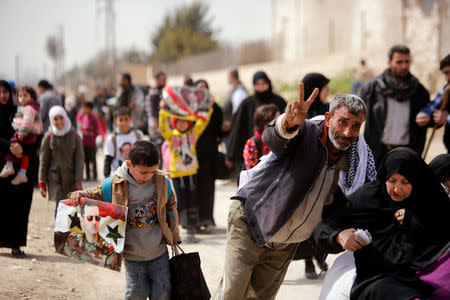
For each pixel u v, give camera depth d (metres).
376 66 22.84
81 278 5.51
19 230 6.03
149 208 4.04
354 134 3.27
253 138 5.80
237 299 3.68
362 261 3.52
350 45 32.16
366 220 3.52
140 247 4.00
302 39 36.97
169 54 62.19
